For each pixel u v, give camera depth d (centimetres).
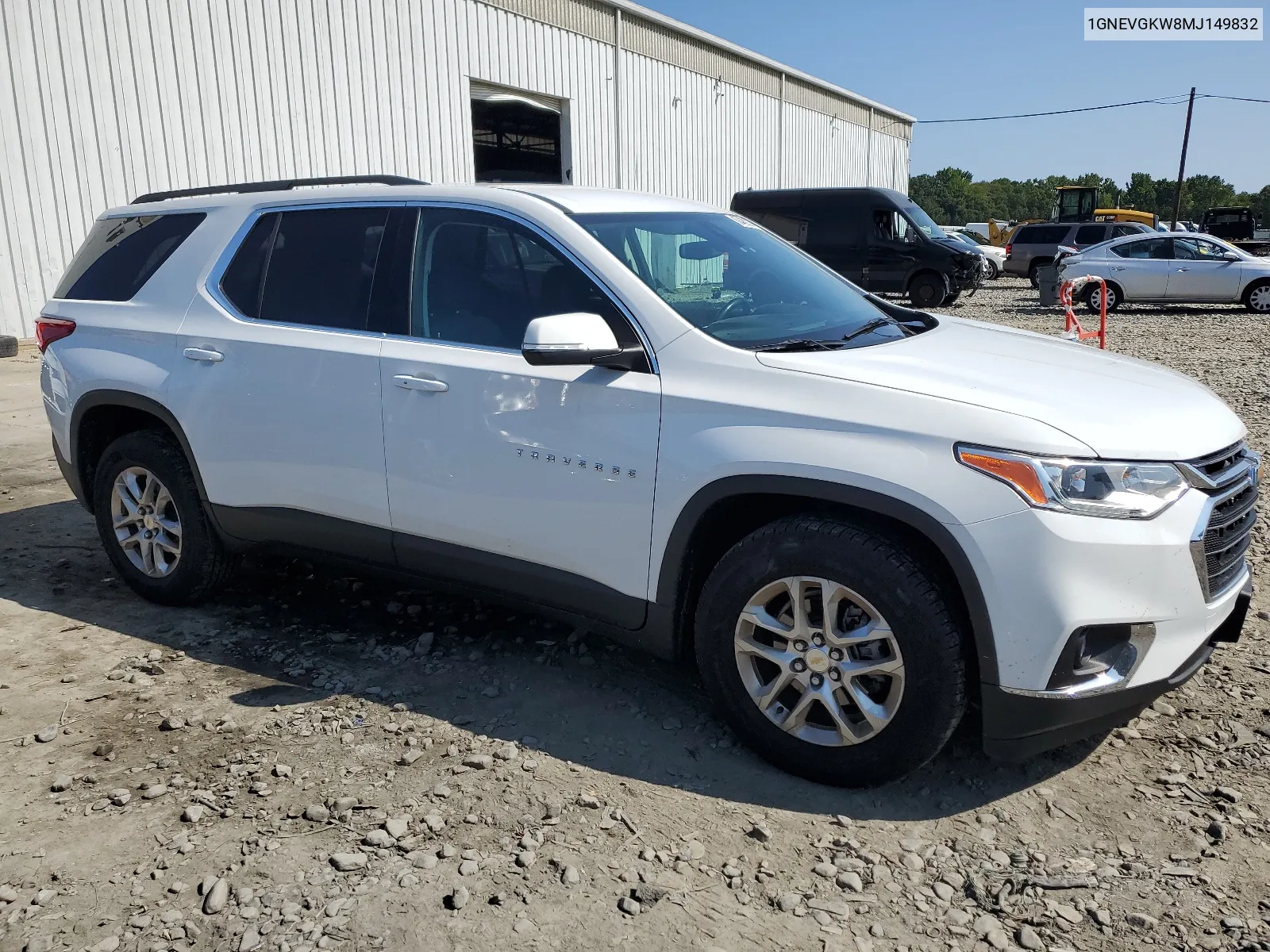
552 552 329
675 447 299
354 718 336
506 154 1912
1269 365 1145
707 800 289
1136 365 341
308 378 371
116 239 454
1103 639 267
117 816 281
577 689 357
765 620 296
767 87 2759
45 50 1190
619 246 340
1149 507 263
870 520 282
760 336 321
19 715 340
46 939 233
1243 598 303
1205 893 246
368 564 381
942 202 15688
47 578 473
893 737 280
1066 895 247
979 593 262
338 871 257
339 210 387
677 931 235
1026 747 273
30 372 1069
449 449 341
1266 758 305
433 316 354
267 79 1430
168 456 417
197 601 434
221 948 229
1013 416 267
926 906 244
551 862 260
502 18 1814
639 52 2195
